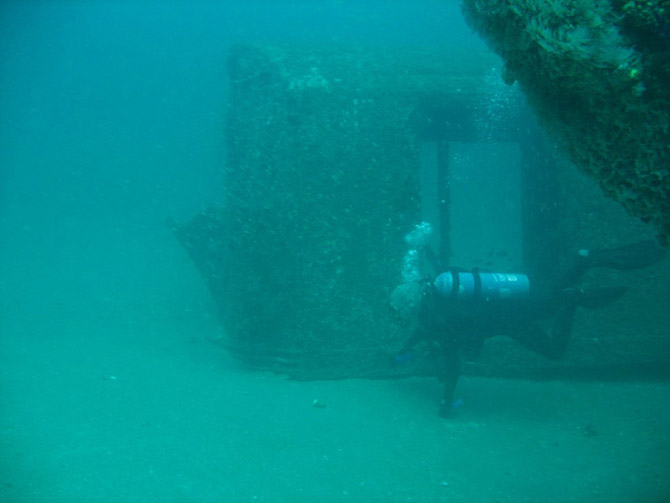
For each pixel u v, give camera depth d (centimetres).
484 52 1003
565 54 255
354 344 737
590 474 457
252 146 812
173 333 1038
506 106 844
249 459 470
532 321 645
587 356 733
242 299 764
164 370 768
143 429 529
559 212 805
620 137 270
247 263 768
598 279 763
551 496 416
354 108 773
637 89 249
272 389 682
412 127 792
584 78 260
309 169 748
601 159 288
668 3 228
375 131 771
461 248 2575
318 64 827
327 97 770
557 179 815
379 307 743
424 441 534
